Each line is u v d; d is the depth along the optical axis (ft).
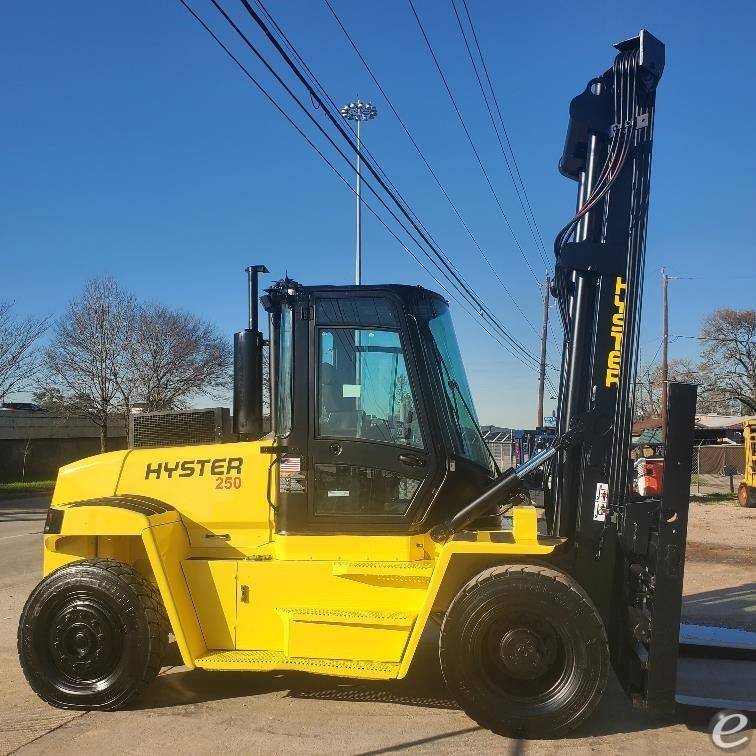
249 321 16.21
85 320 91.35
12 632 22.77
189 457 17.81
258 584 16.15
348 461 16.30
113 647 15.87
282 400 16.70
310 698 16.42
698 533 46.75
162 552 16.07
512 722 14.05
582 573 15.71
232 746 13.88
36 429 98.37
